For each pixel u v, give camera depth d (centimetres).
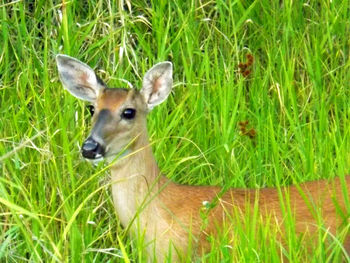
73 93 1103
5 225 1059
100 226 1105
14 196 1100
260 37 1349
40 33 1360
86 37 1311
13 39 1330
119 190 1058
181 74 1322
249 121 1255
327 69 1298
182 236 1031
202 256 1000
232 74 1248
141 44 1294
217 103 1240
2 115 1223
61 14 1321
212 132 1214
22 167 1120
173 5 1362
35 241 1055
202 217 1027
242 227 1027
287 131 1231
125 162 1052
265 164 1160
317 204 1042
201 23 1348
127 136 1052
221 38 1340
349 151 1154
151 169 1059
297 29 1370
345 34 1354
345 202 1018
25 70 1244
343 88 1280
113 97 1060
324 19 1367
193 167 1186
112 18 1304
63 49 1301
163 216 1038
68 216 1038
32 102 1262
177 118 1214
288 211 995
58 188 1109
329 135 1172
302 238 1012
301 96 1288
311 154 1147
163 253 1036
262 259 976
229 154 1163
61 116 1152
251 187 1152
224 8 1374
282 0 1408
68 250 1059
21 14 1301
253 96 1267
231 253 1000
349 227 1016
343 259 1016
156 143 1173
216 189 1064
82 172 1141
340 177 1030
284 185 1074
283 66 1259
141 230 1041
